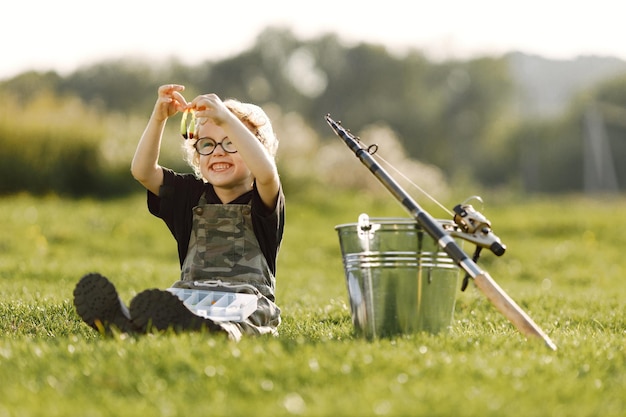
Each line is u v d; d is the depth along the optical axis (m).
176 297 4.69
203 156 5.41
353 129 77.31
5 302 7.29
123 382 4.01
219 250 5.34
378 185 25.86
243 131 5.19
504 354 4.70
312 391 3.89
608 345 5.17
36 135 23.55
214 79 78.81
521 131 76.88
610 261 16.09
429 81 81.25
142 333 4.82
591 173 71.06
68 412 3.59
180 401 3.76
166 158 23.77
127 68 73.19
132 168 5.51
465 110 80.81
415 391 3.83
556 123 76.38
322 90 80.81
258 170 5.16
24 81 65.25
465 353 4.65
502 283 12.47
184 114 5.36
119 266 11.52
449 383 3.99
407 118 77.88
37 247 15.49
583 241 18.14
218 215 5.35
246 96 79.00
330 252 16.84
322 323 6.69
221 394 3.85
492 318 7.18
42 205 20.05
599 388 4.07
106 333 4.89
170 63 75.81
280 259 15.78
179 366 4.19
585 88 78.19
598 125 72.62
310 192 23.53
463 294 8.65
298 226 19.70
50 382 4.04
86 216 18.41
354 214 21.36
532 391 3.91
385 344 4.76
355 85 80.06
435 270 5.08
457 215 5.14
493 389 3.92
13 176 23.17
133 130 25.88
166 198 5.49
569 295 9.38
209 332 4.73
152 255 16.25
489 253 15.84
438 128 78.62
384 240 5.05
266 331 5.12
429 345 4.79
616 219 19.86
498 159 77.25
